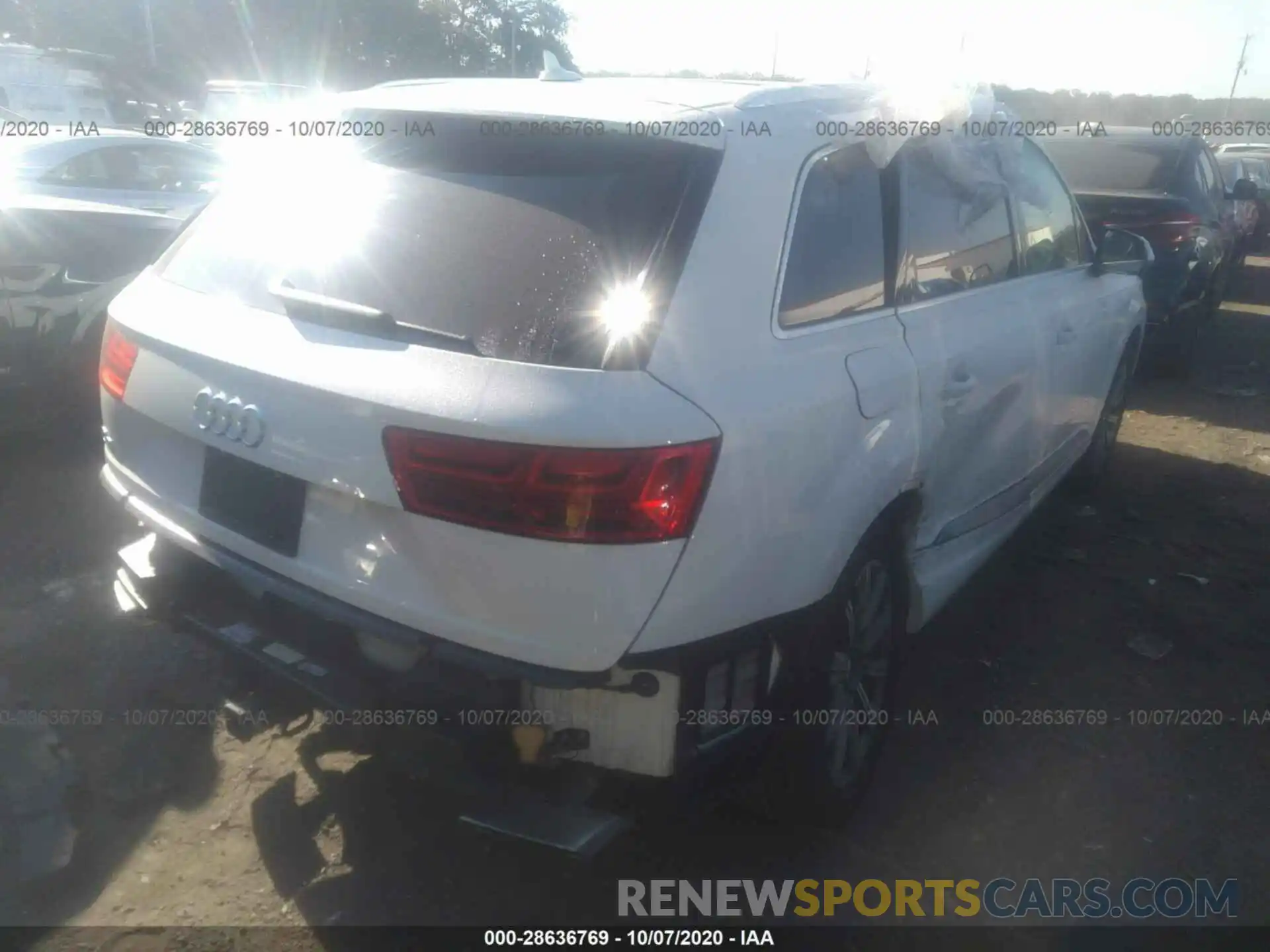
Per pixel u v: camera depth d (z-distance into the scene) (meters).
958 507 3.77
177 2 32.41
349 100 3.19
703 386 2.47
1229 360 9.98
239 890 2.92
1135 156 8.83
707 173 2.68
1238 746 3.72
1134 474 6.48
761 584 2.59
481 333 2.51
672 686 2.44
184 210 9.80
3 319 5.16
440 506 2.38
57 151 9.29
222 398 2.75
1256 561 5.22
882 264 3.23
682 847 3.17
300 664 2.75
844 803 3.16
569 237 2.62
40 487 5.31
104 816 3.15
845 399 2.82
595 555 2.31
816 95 3.16
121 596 3.21
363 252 2.81
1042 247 4.57
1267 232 20.45
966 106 3.73
